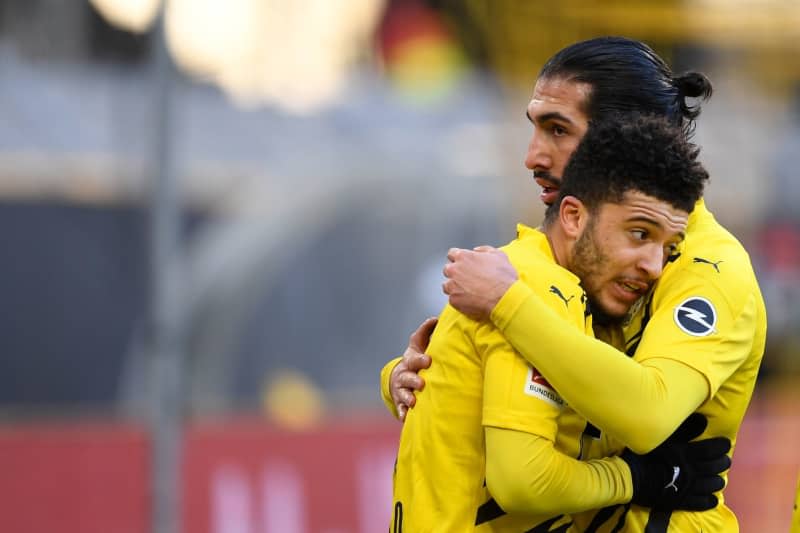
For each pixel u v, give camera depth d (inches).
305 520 1104.2
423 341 440.8
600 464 398.0
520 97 1184.2
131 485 1067.9
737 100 1322.6
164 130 869.2
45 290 1171.9
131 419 1144.8
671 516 414.0
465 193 1332.4
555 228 408.2
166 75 874.8
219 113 1348.4
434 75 1539.1
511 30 1133.7
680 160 387.5
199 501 1075.3
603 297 401.1
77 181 1200.2
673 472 411.2
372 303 1286.9
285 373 1230.3
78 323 1171.3
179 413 850.1
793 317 1357.0
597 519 417.1
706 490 418.6
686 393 387.9
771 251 1353.3
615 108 421.4
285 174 1301.7
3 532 1032.2
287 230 1275.8
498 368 386.3
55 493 1050.7
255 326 1234.0
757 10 1157.1
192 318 1208.8
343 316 1273.4
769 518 1230.9
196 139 1298.0
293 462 1120.2
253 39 1621.6
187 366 1182.9
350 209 1300.4
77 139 1225.4
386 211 1310.3
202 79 1477.6
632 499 407.8
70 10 1505.9
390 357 1270.9
